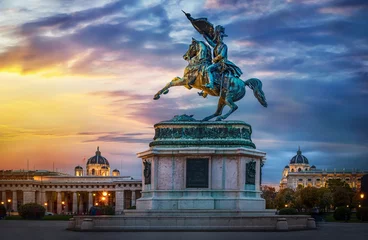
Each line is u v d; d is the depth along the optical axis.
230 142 49.66
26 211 100.31
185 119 52.06
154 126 51.94
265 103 54.41
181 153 49.19
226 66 53.34
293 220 47.16
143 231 43.47
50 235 41.03
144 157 51.66
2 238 38.28
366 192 136.75
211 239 35.34
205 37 55.22
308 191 155.00
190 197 48.84
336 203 166.00
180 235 38.81
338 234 41.44
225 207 48.50
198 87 53.53
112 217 45.09
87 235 39.91
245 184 49.44
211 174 49.22
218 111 54.31
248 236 37.97
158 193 49.47
